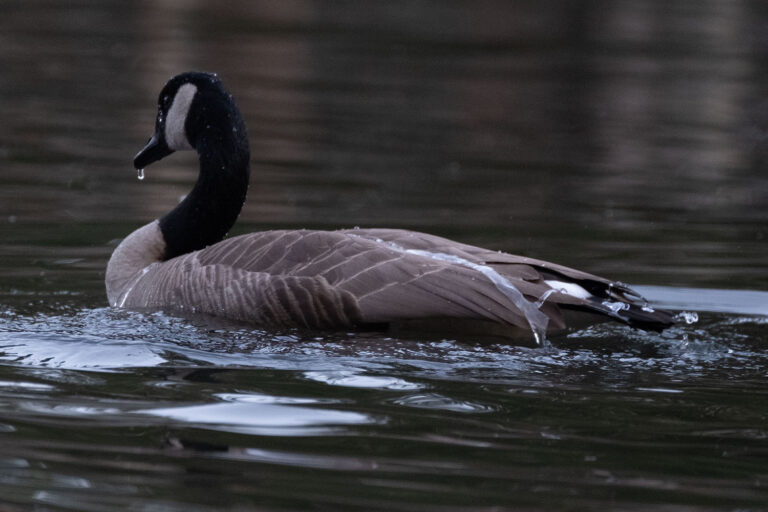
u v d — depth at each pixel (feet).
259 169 69.21
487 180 67.41
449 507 22.12
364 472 23.91
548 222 56.34
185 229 42.22
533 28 148.36
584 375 31.24
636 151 78.43
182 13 154.10
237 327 35.27
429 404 28.48
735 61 122.62
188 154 75.97
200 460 24.56
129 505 22.09
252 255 36.65
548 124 88.07
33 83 98.58
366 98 96.78
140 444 25.49
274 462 24.45
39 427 26.58
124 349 33.30
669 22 154.92
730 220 57.62
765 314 40.11
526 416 27.63
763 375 31.65
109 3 162.50
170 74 104.68
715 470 24.21
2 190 61.31
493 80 107.76
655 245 51.62
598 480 23.59
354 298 33.88
